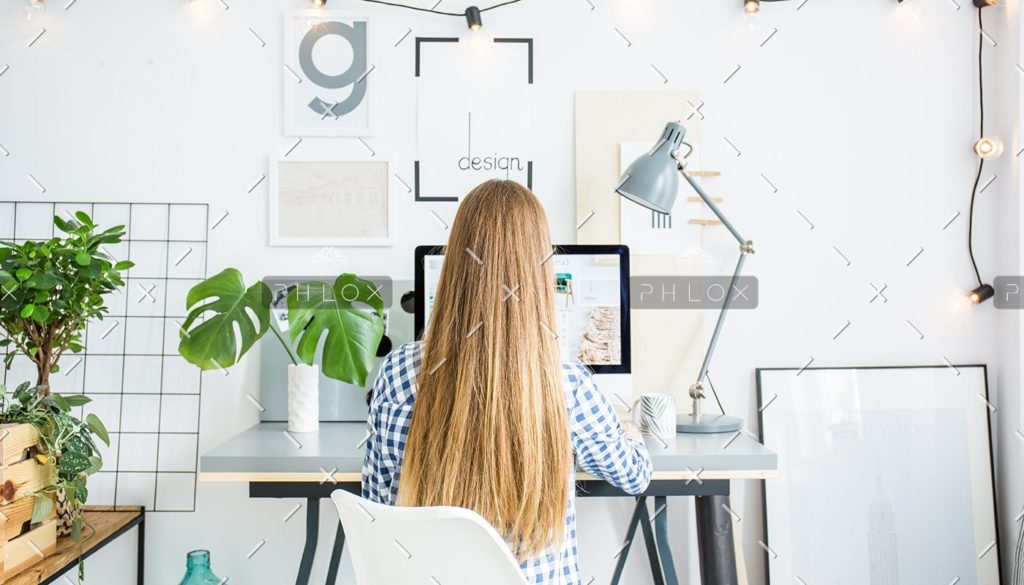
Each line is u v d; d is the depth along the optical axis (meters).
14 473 1.43
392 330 1.99
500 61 2.01
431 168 2.00
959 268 2.03
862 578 1.97
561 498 1.05
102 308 1.75
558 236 2.01
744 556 2.02
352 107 2.00
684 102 2.02
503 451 1.00
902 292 2.03
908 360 2.03
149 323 1.99
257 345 2.00
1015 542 1.96
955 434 2.01
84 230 1.65
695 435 1.72
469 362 1.02
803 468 2.00
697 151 2.02
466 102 2.00
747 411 2.02
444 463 1.01
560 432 1.05
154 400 1.98
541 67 2.01
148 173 1.99
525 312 1.04
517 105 2.01
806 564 1.97
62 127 1.99
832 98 2.01
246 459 1.47
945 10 2.04
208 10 2.00
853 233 2.03
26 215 1.98
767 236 2.02
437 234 2.00
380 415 1.13
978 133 2.03
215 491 1.97
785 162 2.03
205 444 1.98
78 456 1.57
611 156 2.01
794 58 2.03
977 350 2.03
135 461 1.98
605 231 2.00
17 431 1.44
